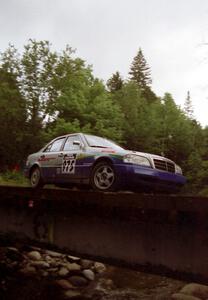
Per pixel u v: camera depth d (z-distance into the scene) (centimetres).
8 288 998
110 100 3881
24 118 3806
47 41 3862
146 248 614
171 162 932
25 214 861
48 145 1154
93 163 922
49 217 799
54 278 1098
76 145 1015
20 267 1159
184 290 978
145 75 6650
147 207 603
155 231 606
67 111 3794
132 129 4738
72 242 739
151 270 604
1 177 2688
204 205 538
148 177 862
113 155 878
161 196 587
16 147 3775
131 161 857
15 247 1273
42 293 978
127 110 4888
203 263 547
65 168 1016
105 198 662
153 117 4862
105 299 962
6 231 902
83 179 950
